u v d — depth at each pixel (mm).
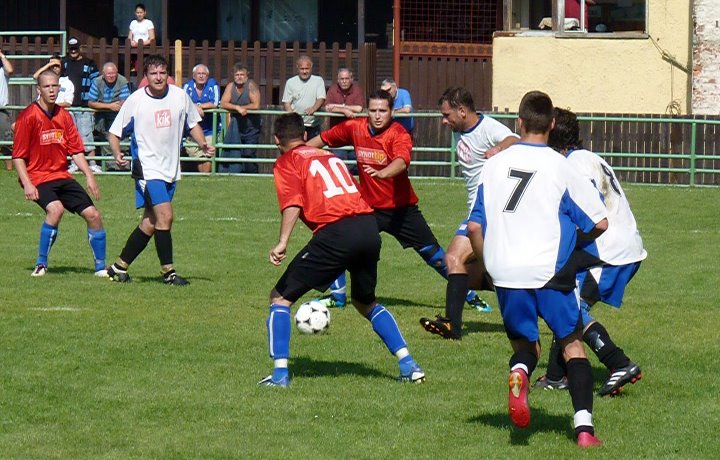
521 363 18391
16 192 56250
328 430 19578
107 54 69625
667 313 31969
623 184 62531
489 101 73500
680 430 19797
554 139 22969
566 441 18969
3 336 26766
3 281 35000
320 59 70625
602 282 22594
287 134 22625
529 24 72375
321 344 26734
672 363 25172
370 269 22594
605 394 21969
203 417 20328
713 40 69500
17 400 21281
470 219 19000
